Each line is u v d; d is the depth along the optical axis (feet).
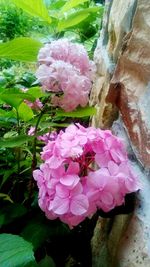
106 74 1.45
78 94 1.27
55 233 1.19
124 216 1.07
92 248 1.29
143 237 0.93
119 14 1.41
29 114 1.51
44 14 1.78
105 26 1.71
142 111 1.05
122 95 1.22
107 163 1.01
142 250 0.92
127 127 1.17
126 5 1.33
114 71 1.32
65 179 0.99
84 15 1.98
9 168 1.61
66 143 1.03
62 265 1.26
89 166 1.16
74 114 1.36
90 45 2.57
